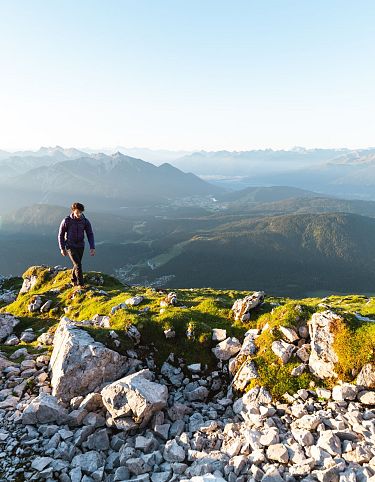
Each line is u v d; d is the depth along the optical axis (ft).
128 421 36.86
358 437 32.17
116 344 48.24
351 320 43.04
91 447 35.17
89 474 31.60
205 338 51.24
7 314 70.90
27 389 44.50
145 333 52.65
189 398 43.57
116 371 45.62
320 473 28.37
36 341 60.95
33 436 36.01
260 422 36.50
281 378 41.70
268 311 54.95
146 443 34.76
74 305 72.69
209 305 61.00
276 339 46.32
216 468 30.78
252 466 30.19
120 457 33.27
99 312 65.10
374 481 26.55
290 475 29.19
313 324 44.52
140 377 41.11
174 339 52.16
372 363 38.58
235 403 41.22
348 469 28.53
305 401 38.86
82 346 45.37
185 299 69.92
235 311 56.80
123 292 77.05
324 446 31.45
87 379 43.42
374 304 55.36
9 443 35.14
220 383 46.14
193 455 32.94
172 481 29.84
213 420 38.75
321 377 41.22
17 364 50.57
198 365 48.14
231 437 35.27
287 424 36.14
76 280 80.94
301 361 43.37
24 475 31.09
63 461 32.96
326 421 34.94
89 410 39.52
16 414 39.24
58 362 45.47
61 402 41.29
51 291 83.15
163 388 40.86
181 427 37.76
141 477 30.27
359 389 37.78
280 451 31.55
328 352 41.91
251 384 42.27
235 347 48.93
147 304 64.69
